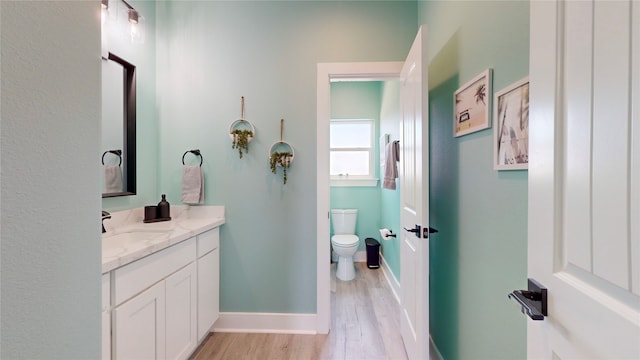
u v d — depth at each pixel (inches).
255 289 78.2
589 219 18.1
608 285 16.7
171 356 54.6
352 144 145.8
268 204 77.9
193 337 63.1
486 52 42.1
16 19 14.8
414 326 59.1
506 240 37.4
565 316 20.1
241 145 76.3
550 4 21.7
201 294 66.9
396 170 98.0
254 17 77.6
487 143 42.0
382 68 75.4
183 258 59.3
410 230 57.2
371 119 142.4
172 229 62.6
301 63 76.9
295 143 77.4
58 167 17.0
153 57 77.7
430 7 66.6
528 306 22.6
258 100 77.7
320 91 76.2
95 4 19.7
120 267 41.9
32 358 15.6
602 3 17.0
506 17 36.9
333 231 136.5
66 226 17.6
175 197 78.9
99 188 20.1
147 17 75.4
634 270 15.1
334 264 133.5
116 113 65.7
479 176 44.6
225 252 78.2
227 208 78.3
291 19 77.0
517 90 34.5
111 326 40.6
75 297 18.1
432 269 68.1
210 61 78.1
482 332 43.7
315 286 77.3
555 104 21.2
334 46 76.4
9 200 14.5
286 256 77.8
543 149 22.6
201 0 78.1
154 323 49.7
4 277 14.3
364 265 133.7
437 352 64.7
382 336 74.2
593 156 17.8
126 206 68.4
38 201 15.9
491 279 41.1
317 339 73.0
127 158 68.7
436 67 63.7
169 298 54.1
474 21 45.8
